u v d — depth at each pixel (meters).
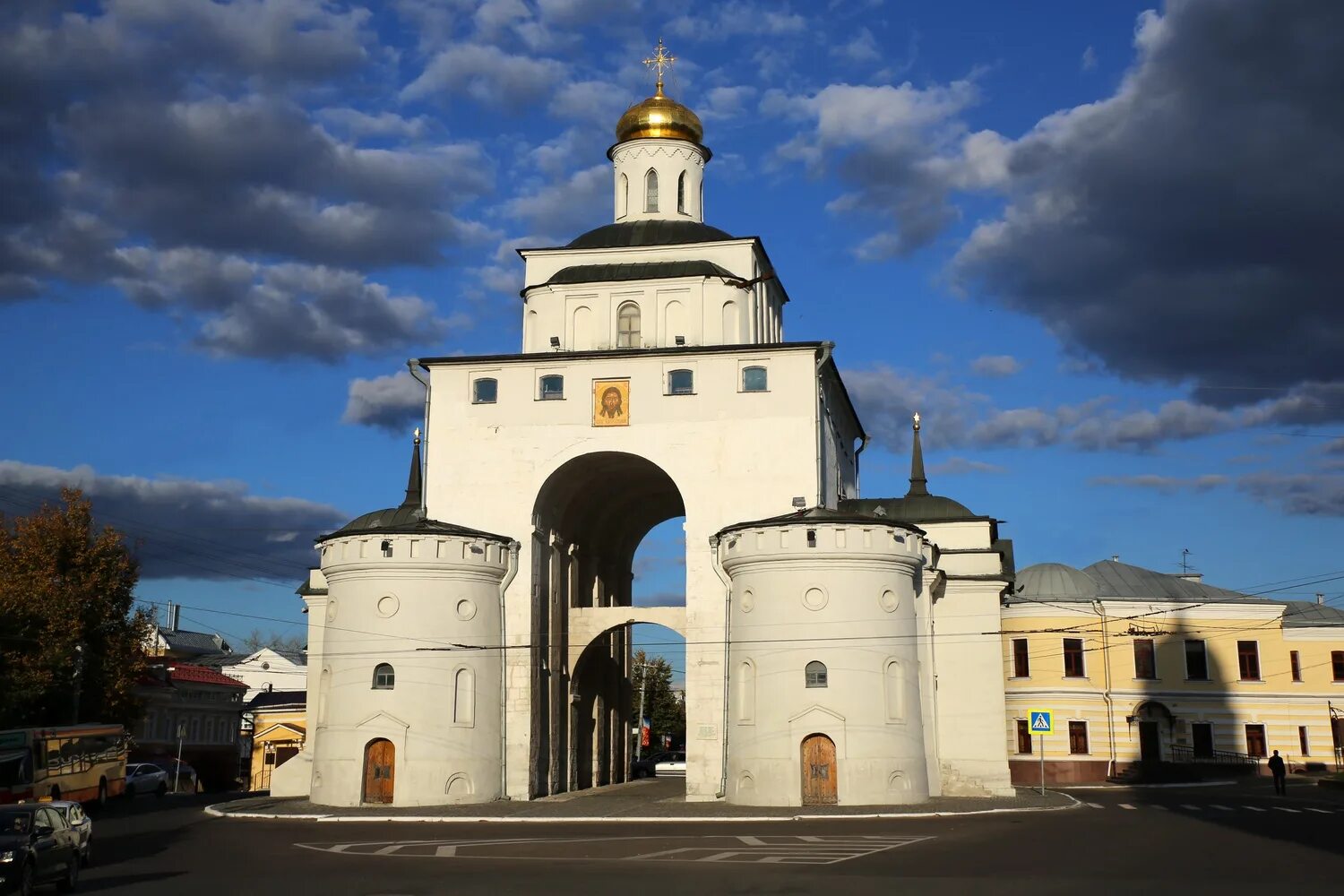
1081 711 61.94
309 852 26.25
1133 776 58.22
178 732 78.50
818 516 40.41
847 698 39.12
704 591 43.28
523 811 38.19
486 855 25.27
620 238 51.62
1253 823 31.25
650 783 56.78
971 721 46.47
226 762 79.69
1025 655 62.66
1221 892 18.17
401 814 37.53
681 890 19.06
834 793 38.66
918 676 41.44
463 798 41.38
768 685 39.75
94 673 54.56
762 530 40.66
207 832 32.31
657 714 98.44
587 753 52.38
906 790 39.25
